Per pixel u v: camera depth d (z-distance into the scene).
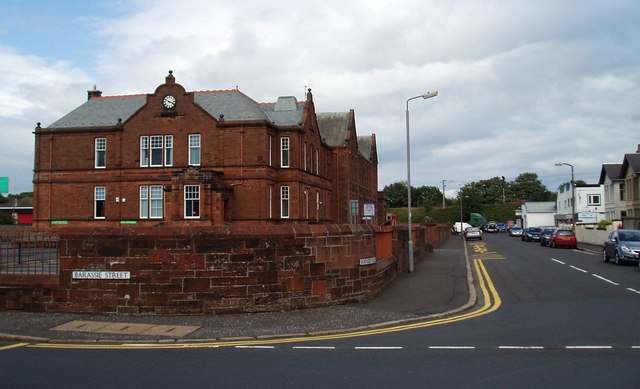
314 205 47.84
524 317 13.09
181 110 41.56
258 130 40.53
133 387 7.51
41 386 7.59
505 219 135.00
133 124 42.22
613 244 28.80
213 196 38.44
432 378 7.82
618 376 7.80
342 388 7.38
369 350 9.77
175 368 8.55
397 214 136.50
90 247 13.66
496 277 22.58
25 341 10.88
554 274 23.53
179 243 13.48
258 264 13.69
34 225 43.16
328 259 14.65
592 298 16.17
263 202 40.28
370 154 74.00
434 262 29.58
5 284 13.95
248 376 8.04
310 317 13.06
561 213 94.81
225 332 11.45
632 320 12.40
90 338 10.90
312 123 47.31
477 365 8.55
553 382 7.54
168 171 41.53
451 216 127.06
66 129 43.12
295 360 9.05
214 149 40.97
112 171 42.34
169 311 13.38
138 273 13.50
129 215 41.91
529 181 168.62
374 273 16.47
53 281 13.77
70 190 43.00
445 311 14.00
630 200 59.81
